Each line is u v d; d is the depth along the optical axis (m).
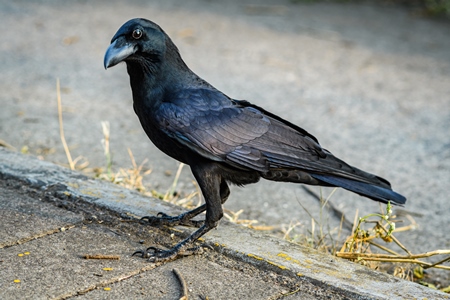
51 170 9.68
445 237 10.14
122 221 8.38
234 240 7.98
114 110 14.70
